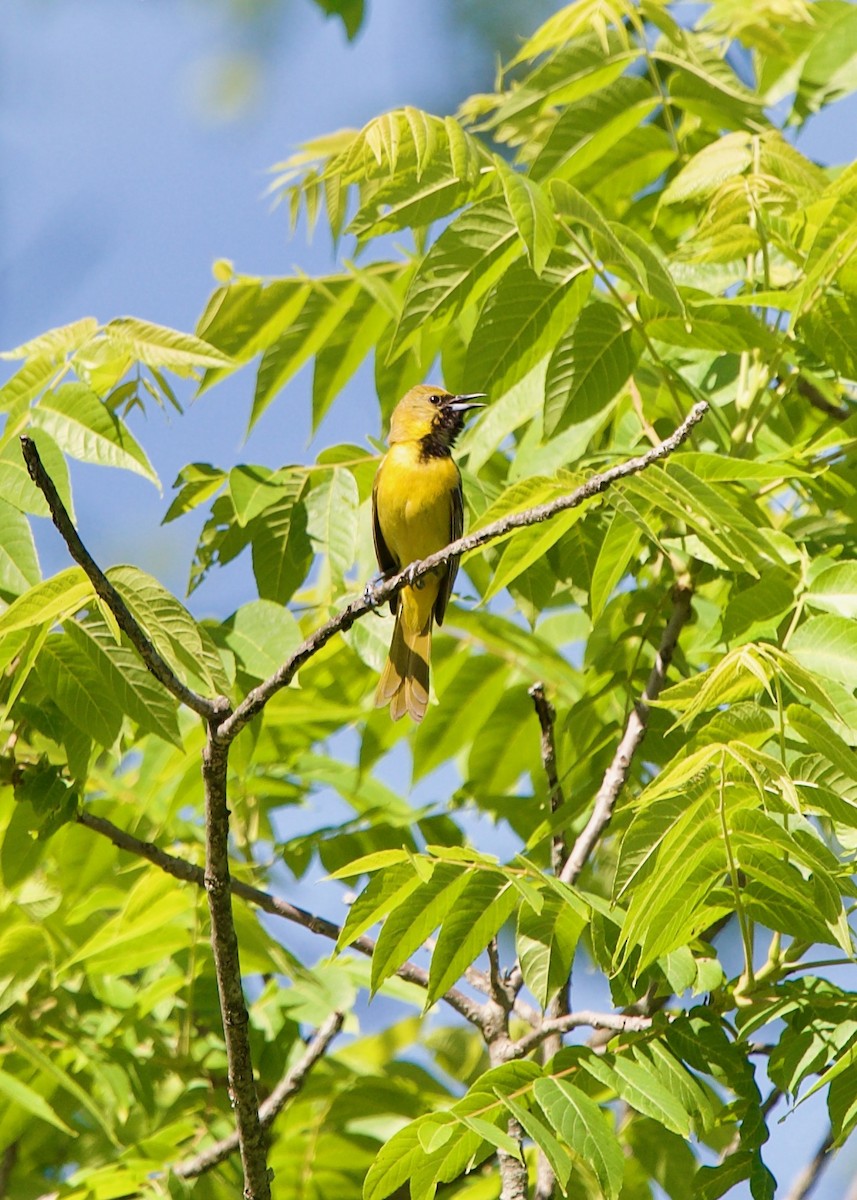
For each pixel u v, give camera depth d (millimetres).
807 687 7105
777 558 8336
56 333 9570
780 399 10289
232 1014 7539
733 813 7125
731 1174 7266
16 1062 10797
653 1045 7684
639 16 12695
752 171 10531
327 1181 10672
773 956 8070
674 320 9500
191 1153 10477
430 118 9125
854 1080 7355
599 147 12078
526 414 10602
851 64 12508
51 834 9203
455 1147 7203
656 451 7383
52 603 7367
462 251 9141
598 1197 9219
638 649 10461
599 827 9211
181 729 10188
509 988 9172
